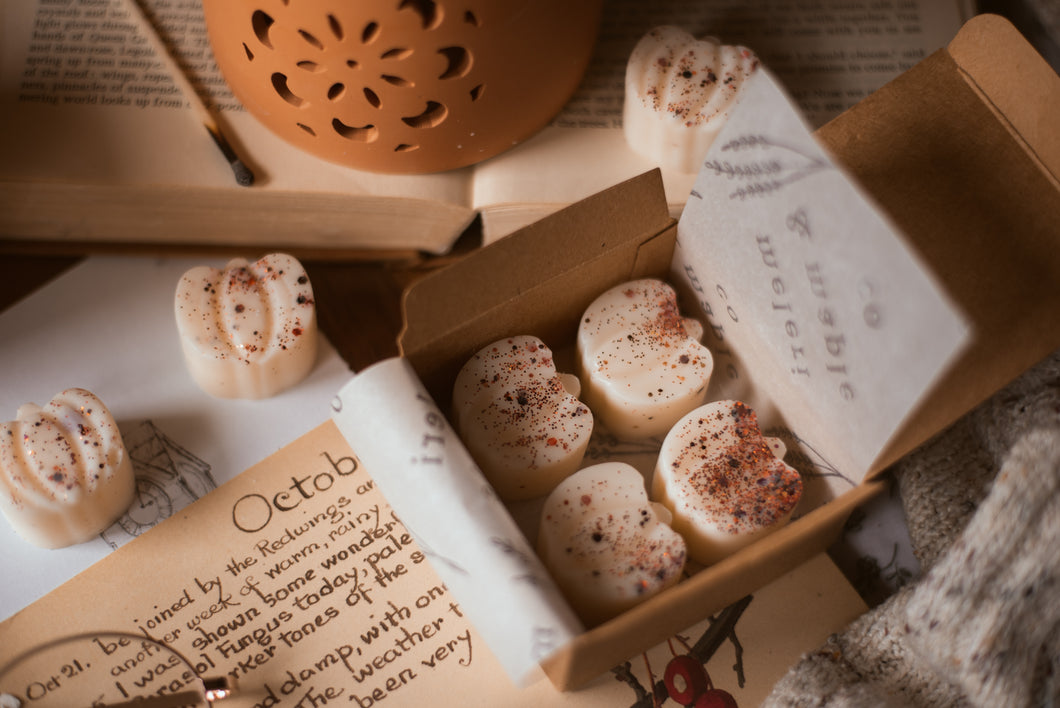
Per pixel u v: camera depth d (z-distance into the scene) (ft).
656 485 1.34
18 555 1.32
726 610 1.33
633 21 1.50
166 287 1.43
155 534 1.33
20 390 1.38
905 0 1.51
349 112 1.31
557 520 1.27
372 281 1.45
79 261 1.43
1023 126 1.27
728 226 1.28
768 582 1.33
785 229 1.22
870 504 1.37
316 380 1.40
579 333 1.34
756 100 1.18
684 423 1.32
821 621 1.33
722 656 1.31
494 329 1.32
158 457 1.36
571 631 1.14
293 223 1.42
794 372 1.29
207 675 1.29
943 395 1.22
